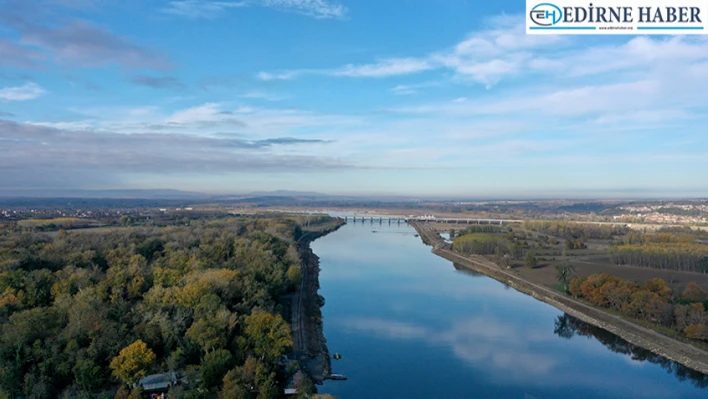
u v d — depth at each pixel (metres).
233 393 88.06
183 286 139.88
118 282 143.50
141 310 120.81
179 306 122.38
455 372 120.81
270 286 163.88
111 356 98.12
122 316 116.56
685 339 134.00
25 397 86.88
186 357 105.12
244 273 169.25
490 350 136.50
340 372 119.75
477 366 124.75
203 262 176.25
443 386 112.88
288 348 125.50
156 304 125.00
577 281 186.38
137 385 93.69
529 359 129.75
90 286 140.12
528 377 118.38
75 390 90.38
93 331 103.56
